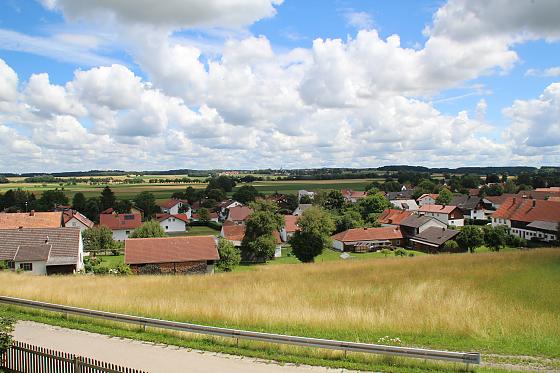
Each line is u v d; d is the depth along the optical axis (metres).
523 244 76.62
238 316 19.98
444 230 83.06
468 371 14.05
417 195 168.25
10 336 13.24
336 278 34.69
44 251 49.31
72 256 50.06
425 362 14.76
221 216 140.50
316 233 63.09
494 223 102.56
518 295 26.77
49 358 12.47
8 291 25.84
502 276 33.91
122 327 18.91
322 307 22.75
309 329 18.86
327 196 132.12
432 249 81.94
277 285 30.67
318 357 15.30
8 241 50.03
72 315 20.88
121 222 103.25
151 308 21.56
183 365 14.53
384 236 90.19
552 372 14.30
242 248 73.19
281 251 86.06
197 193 173.00
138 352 15.83
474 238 73.94
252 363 14.76
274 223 72.56
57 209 126.81
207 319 20.08
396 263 43.88
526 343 17.19
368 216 114.88
